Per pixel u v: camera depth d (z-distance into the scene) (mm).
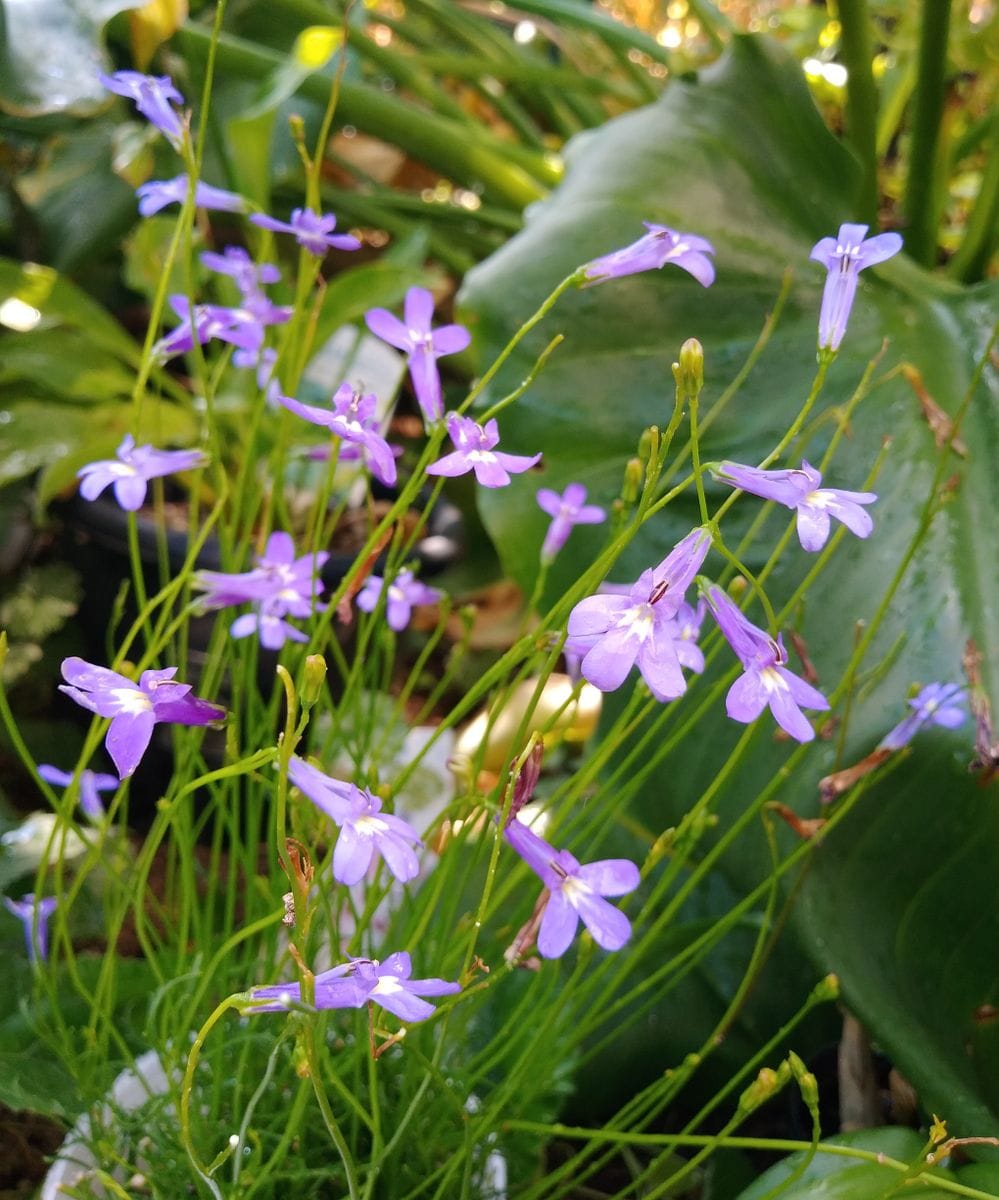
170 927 230
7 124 410
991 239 366
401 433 530
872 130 360
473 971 156
